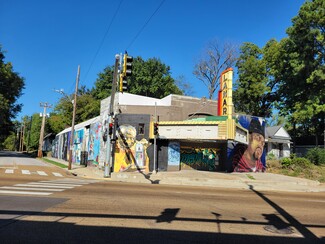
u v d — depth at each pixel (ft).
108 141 80.79
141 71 187.32
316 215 33.65
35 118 276.21
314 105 115.85
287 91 148.15
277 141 139.85
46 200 33.12
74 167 111.96
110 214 27.86
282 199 46.62
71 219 25.32
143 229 23.40
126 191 44.75
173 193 45.98
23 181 52.03
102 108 121.39
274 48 144.77
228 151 97.81
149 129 93.30
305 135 188.96
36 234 20.94
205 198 42.39
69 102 211.00
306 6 116.67
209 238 22.04
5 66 153.79
